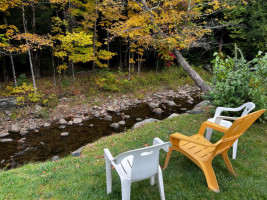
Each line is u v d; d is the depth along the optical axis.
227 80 4.79
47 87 10.82
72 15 10.34
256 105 4.74
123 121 8.07
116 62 17.59
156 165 2.32
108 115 8.89
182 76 14.81
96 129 7.46
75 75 13.60
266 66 4.43
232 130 2.52
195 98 11.52
